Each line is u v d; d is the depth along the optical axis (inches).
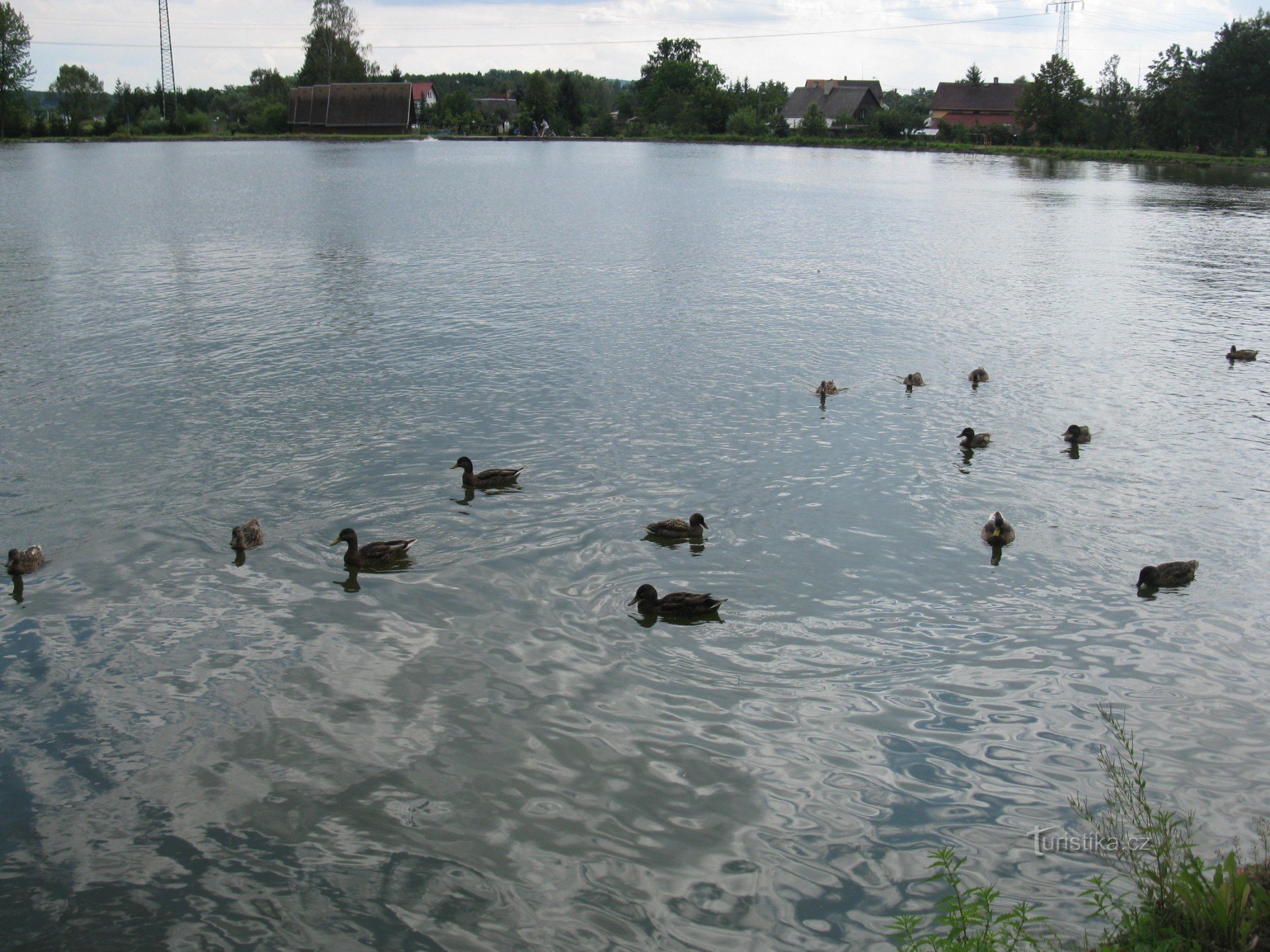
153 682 655.8
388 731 605.6
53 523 874.1
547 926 466.0
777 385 1267.2
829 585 770.2
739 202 3555.6
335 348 1432.1
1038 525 874.8
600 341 1477.6
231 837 525.0
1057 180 4702.3
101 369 1323.8
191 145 7455.7
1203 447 1067.9
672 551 823.7
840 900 476.4
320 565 805.9
